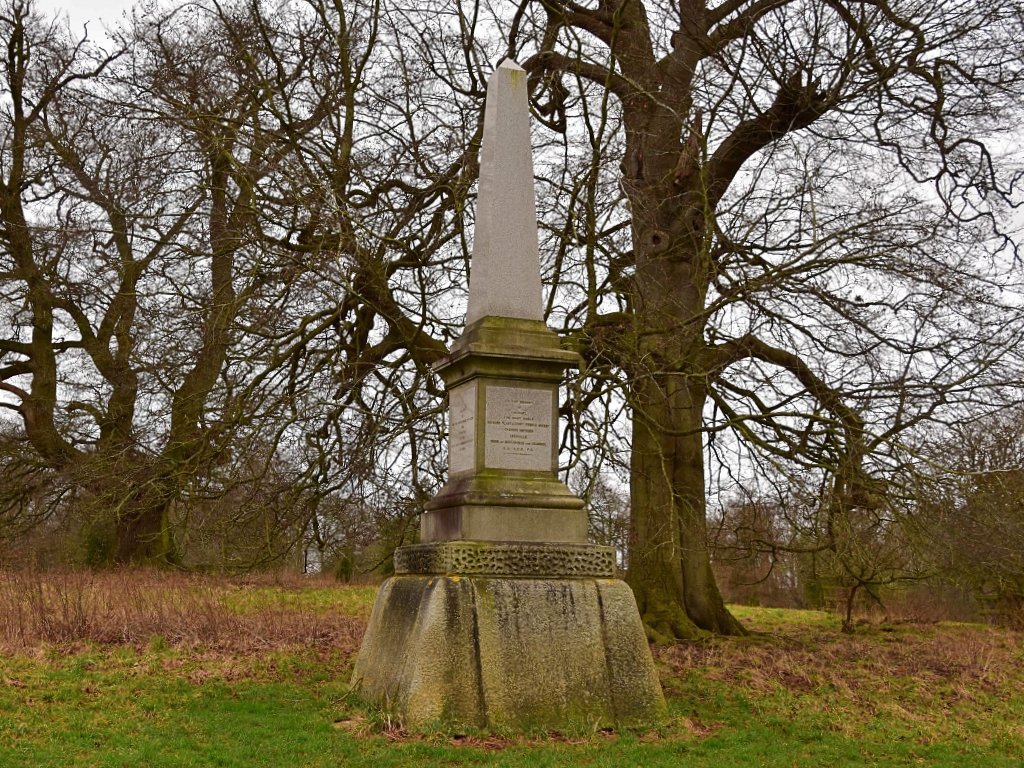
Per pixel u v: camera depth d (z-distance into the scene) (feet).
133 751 23.40
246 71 53.98
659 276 54.60
